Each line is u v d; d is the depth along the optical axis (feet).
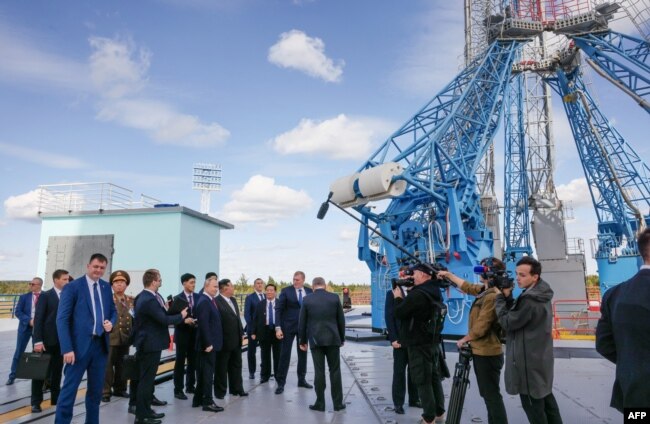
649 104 72.79
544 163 96.53
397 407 21.80
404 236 58.95
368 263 60.90
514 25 72.69
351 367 35.06
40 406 22.29
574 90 89.15
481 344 17.01
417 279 20.15
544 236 91.40
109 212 63.21
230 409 23.15
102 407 23.90
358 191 53.01
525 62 91.30
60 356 23.95
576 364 34.76
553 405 15.52
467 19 92.68
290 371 34.53
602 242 88.12
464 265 54.29
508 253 88.48
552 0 78.84
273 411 22.68
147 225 62.75
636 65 73.61
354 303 128.26
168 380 31.60
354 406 23.59
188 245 63.93
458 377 16.93
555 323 58.08
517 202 95.25
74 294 18.94
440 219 58.59
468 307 52.85
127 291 61.36
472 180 61.00
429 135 61.31
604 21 75.72
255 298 32.09
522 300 15.06
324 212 24.95
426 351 19.19
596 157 90.68
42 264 64.13
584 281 87.20
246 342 50.14
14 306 71.72
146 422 20.18
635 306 10.29
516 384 14.94
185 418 21.45
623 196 85.35
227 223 74.33
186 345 26.55
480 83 70.08
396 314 19.60
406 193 61.93
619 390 10.86
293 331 28.07
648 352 10.04
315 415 21.88
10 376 28.27
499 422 16.57
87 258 63.21
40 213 65.26
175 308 22.34
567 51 87.15
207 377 23.03
